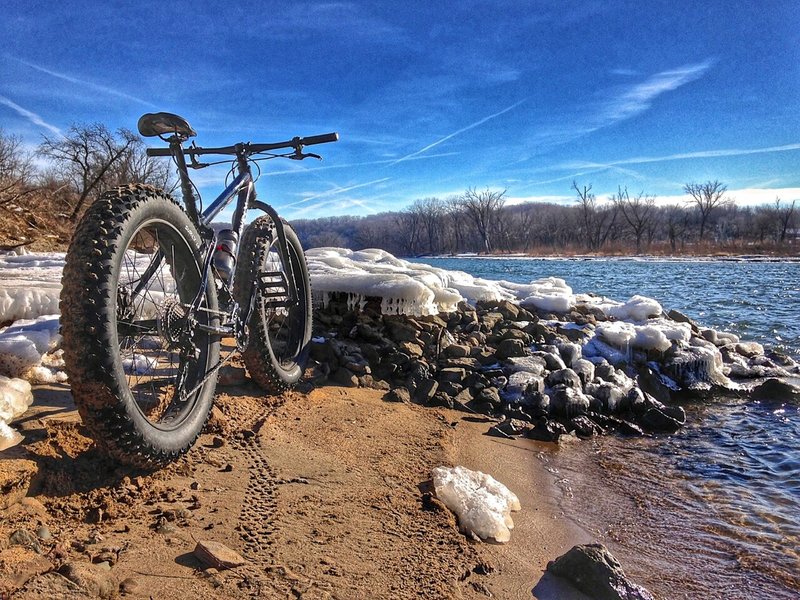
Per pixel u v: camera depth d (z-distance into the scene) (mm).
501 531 3344
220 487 3066
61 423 3004
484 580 2812
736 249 89000
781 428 6371
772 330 14930
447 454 4285
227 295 3557
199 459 3312
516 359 6934
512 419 5754
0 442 2670
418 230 140125
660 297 23922
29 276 5793
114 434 2512
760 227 100938
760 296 24328
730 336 10289
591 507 4129
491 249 124688
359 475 3586
